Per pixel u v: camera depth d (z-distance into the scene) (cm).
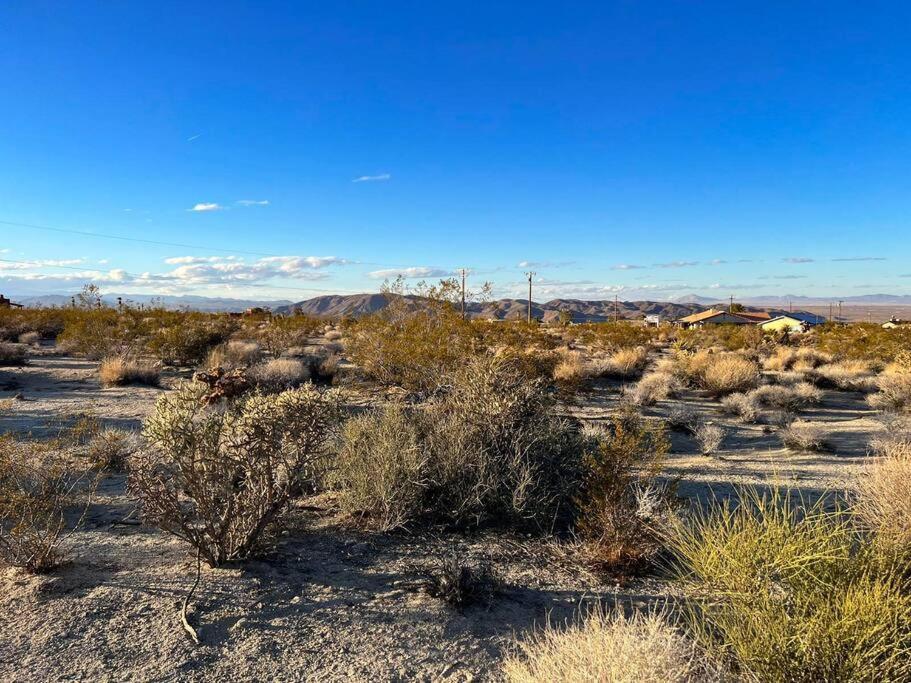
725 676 282
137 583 407
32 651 321
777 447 1034
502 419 643
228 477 426
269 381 1405
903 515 419
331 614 382
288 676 315
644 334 3412
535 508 560
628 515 507
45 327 2989
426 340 1385
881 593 280
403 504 552
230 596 395
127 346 2067
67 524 512
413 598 412
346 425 671
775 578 319
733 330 4262
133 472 426
